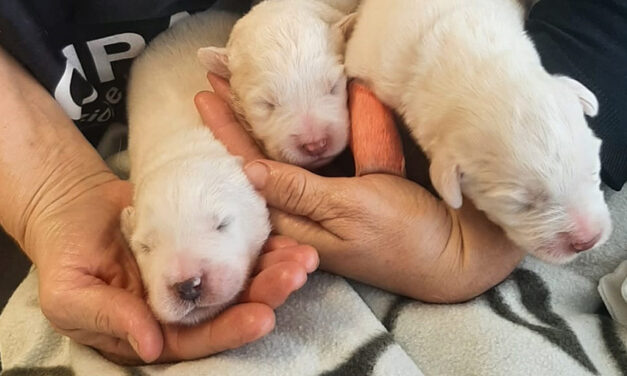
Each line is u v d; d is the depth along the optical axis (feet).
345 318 1.07
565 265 1.18
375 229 1.06
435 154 1.13
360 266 1.10
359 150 1.20
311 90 1.33
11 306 1.29
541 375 1.00
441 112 1.14
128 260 1.13
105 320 1.00
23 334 1.22
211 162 1.15
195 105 1.35
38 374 1.15
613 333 1.07
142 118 1.42
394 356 1.02
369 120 1.24
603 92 1.16
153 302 1.00
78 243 1.09
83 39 1.40
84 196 1.19
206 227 1.06
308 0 1.50
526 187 1.02
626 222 1.20
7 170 1.19
